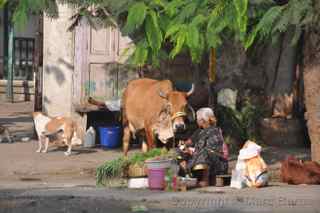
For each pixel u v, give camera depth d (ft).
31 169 40.73
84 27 50.08
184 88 51.21
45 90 51.47
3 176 39.06
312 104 34.65
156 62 25.93
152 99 38.47
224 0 24.38
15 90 88.74
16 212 26.03
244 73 52.26
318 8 24.98
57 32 50.80
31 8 26.25
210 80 48.96
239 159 32.07
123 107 42.73
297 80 53.42
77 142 49.70
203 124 33.68
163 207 26.66
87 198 29.07
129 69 50.90
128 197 29.22
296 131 50.70
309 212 25.39
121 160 33.37
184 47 24.12
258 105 52.95
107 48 50.80
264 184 32.12
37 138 53.06
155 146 38.83
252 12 25.55
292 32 27.40
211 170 33.40
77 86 50.67
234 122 49.21
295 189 31.17
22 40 90.07
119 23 26.73
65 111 51.21
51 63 51.16
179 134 42.75
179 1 25.16
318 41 33.50
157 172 31.45
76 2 30.55
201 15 24.73
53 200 28.53
